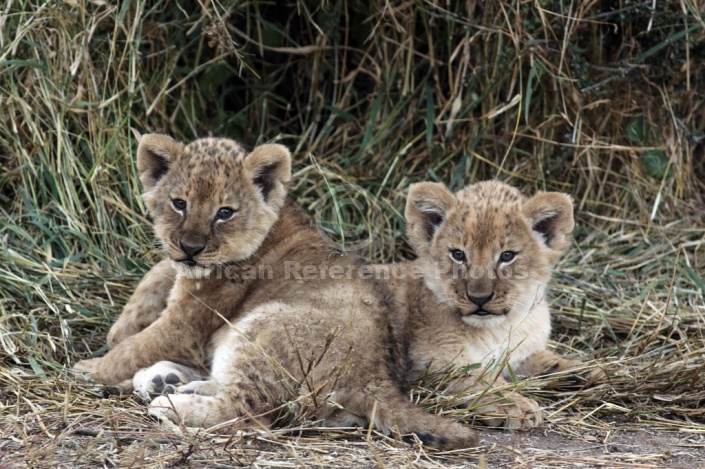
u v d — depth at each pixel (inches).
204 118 545.0
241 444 281.1
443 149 522.9
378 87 532.7
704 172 554.3
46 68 470.9
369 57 533.3
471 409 333.7
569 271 479.5
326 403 310.3
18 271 416.5
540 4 495.8
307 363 316.5
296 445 290.2
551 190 529.7
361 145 524.4
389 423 305.0
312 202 510.0
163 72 513.3
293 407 306.3
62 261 440.5
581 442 316.5
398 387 321.7
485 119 517.3
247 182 368.2
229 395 311.1
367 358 319.6
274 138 524.7
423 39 538.3
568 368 377.1
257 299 363.9
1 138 469.7
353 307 338.0
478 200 385.4
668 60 514.9
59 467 262.4
